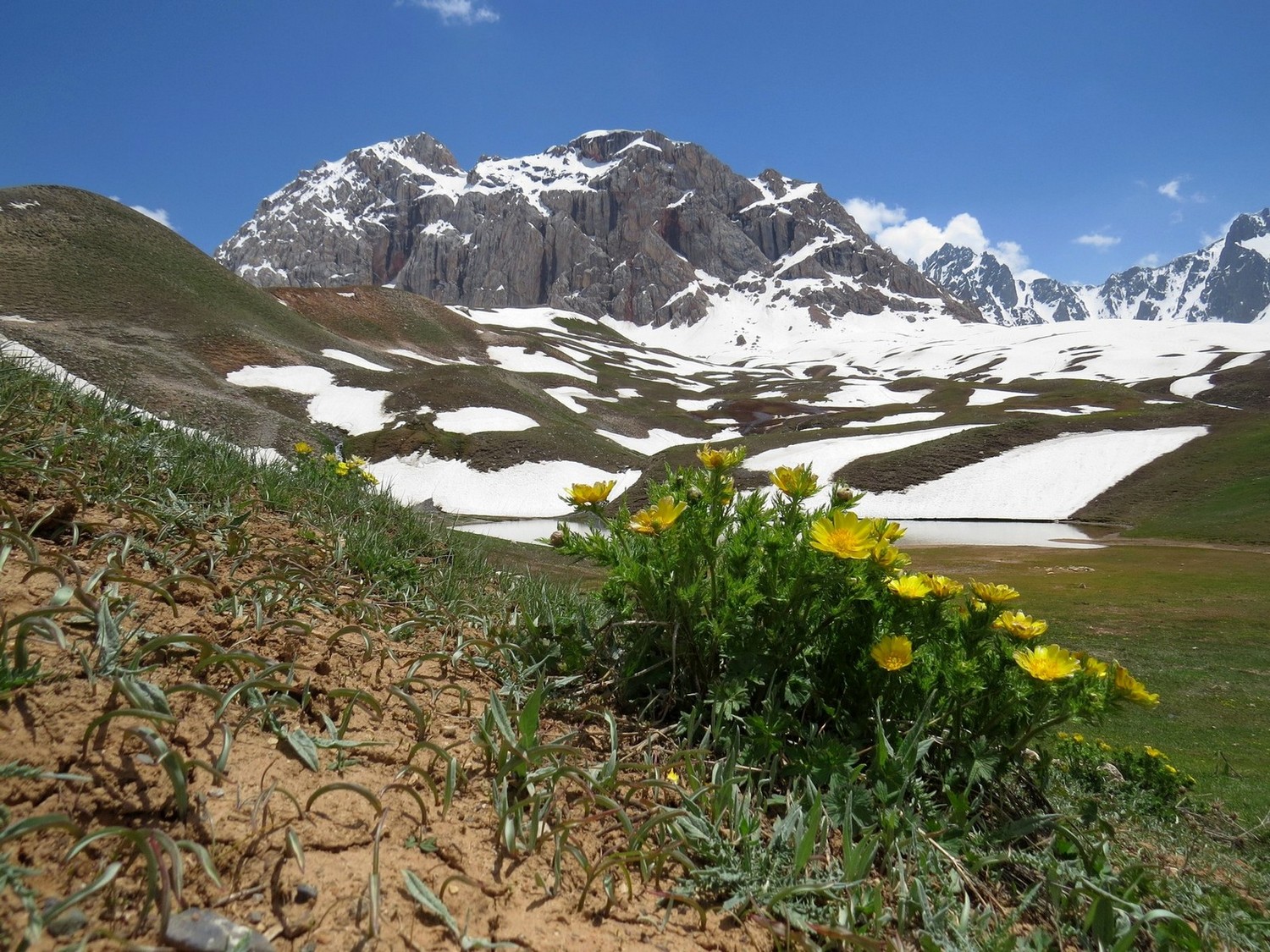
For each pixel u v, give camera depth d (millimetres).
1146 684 9086
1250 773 5520
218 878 1162
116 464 2873
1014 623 2189
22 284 64812
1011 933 1643
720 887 1613
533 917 1368
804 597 2260
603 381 111562
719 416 89125
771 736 2023
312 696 1841
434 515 5211
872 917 1571
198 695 1632
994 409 73375
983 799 2205
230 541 2566
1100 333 152750
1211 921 2002
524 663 2566
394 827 1475
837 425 74875
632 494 42344
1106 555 26328
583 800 1656
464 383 61219
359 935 1176
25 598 1715
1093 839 2266
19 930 970
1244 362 107688
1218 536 31734
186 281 78438
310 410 56094
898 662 2039
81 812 1213
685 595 2238
